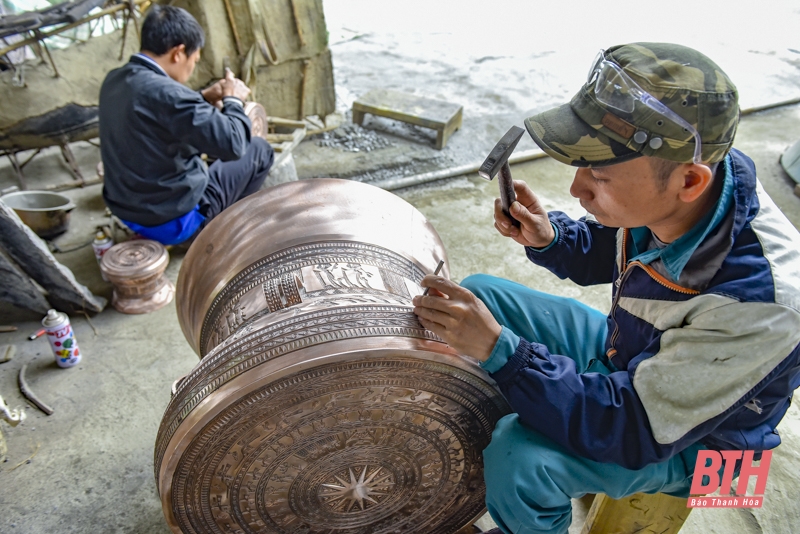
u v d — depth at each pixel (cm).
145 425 210
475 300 119
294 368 110
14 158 338
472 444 142
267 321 128
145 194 262
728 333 104
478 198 348
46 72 310
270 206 172
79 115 326
